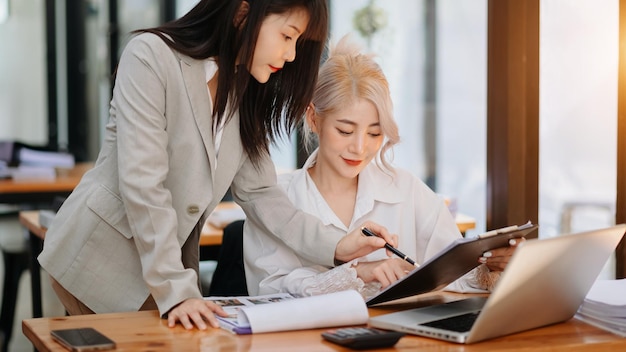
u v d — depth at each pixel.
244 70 1.90
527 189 2.46
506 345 1.56
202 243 3.11
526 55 2.43
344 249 2.04
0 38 7.61
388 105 2.12
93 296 2.01
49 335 1.60
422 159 4.69
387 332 1.54
